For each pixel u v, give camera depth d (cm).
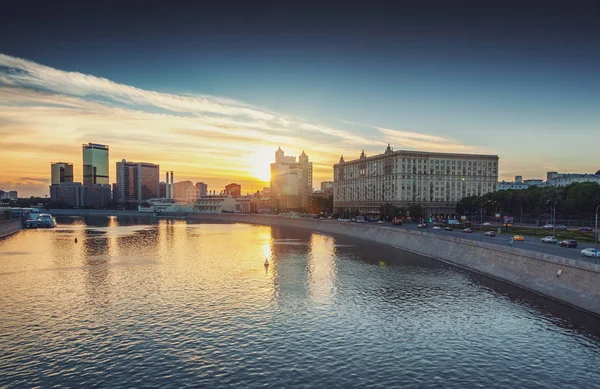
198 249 15400
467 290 8450
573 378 4725
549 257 8138
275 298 7969
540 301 7519
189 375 4788
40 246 16312
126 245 16788
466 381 4669
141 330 6206
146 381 4647
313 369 4950
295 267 11238
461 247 11738
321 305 7500
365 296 8075
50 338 5872
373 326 6391
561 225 16988
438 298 7875
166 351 5441
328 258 12812
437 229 18238
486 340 5800
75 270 10938
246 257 13225
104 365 5028
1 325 6419
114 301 7781
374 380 4691
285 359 5216
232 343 5716
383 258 12775
